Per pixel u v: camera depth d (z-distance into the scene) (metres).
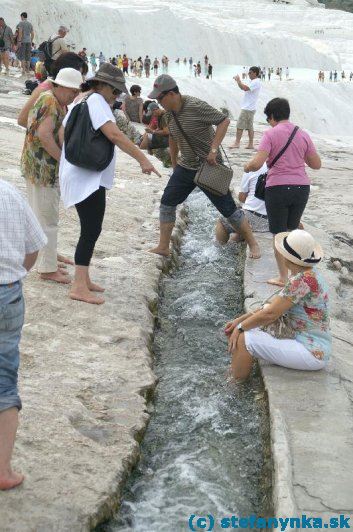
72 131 5.24
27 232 3.23
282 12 108.50
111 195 9.48
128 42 63.62
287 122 6.40
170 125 6.89
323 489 3.46
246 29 85.50
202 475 3.91
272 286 6.50
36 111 5.47
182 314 6.29
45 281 6.08
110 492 3.51
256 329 4.79
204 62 67.94
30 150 5.62
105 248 7.28
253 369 5.10
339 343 5.40
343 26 107.62
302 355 4.68
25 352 4.84
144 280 6.53
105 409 4.30
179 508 3.62
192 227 9.28
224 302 6.60
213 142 6.76
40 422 3.98
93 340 5.20
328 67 89.81
